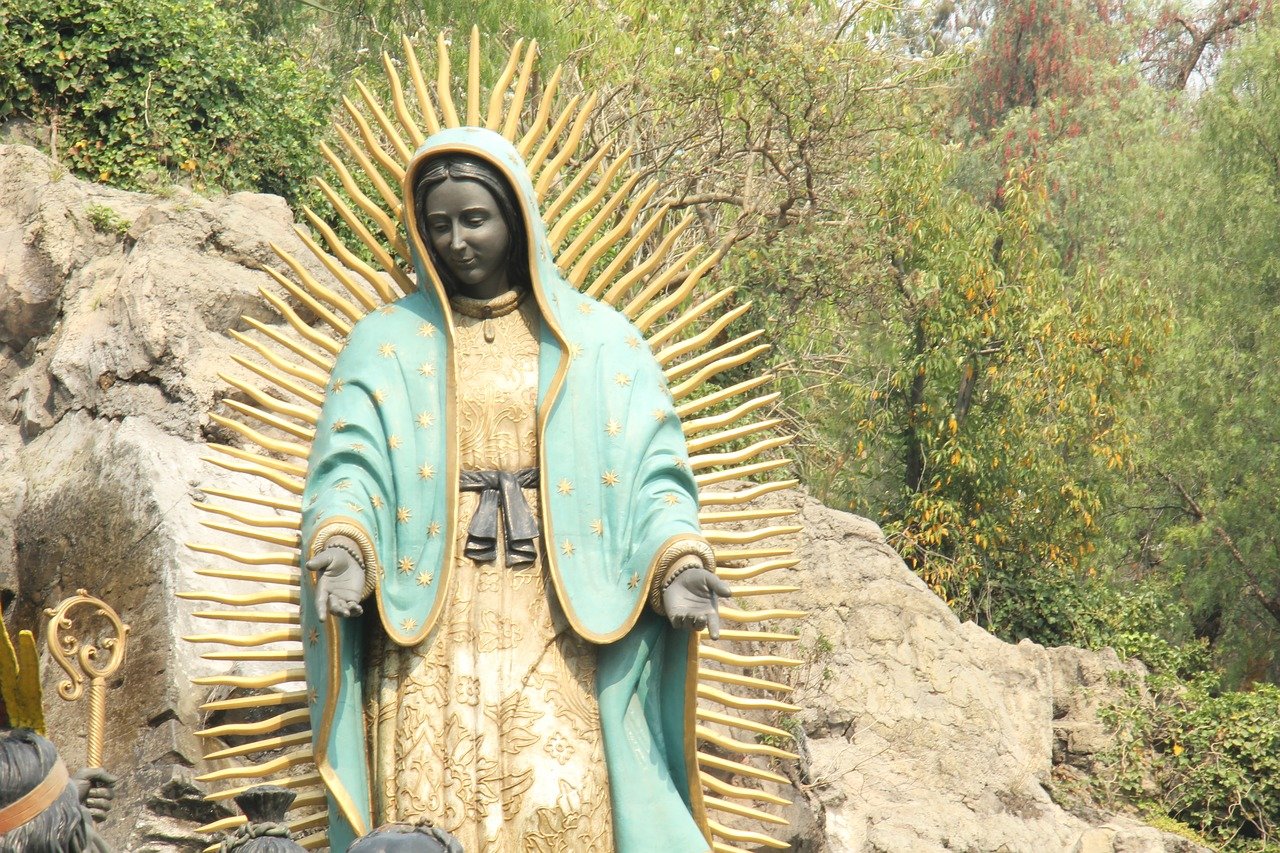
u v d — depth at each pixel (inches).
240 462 401.4
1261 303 963.3
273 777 348.5
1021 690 567.8
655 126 798.5
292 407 315.9
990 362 869.2
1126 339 842.2
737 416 324.5
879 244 839.7
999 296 851.4
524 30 765.9
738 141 807.1
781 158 819.4
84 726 365.1
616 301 329.4
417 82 329.7
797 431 821.2
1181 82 1596.9
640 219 765.3
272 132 598.9
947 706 530.3
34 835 159.3
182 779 344.2
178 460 394.0
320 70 700.7
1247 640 935.0
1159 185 1037.2
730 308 797.2
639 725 288.4
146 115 568.4
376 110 330.0
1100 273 1042.7
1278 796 597.3
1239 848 589.0
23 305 446.0
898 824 480.7
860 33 857.5
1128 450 860.0
